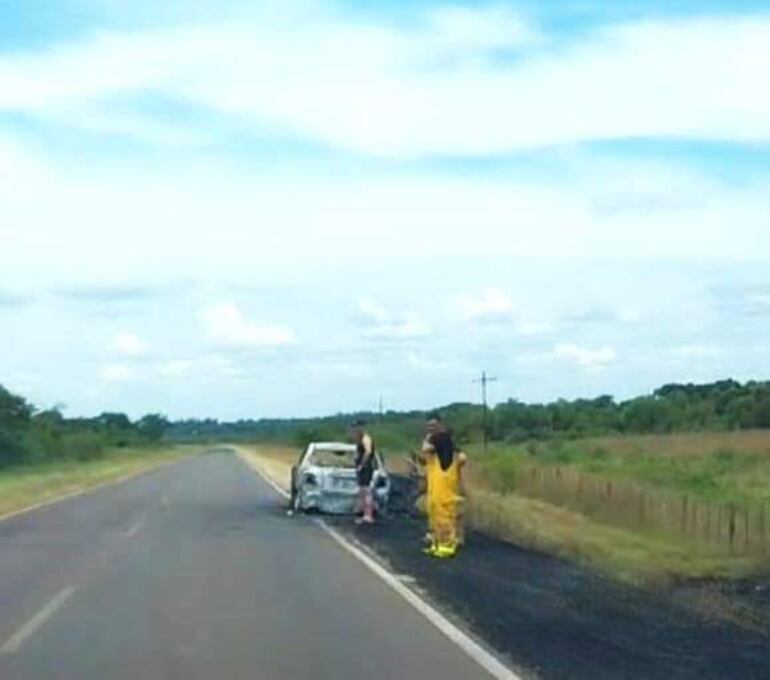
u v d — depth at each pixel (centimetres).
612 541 3288
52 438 10131
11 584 2177
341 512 3919
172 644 1575
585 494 4241
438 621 1764
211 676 1370
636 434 9869
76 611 1861
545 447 8038
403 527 3466
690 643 1645
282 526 3472
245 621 1762
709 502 3444
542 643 1591
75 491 5453
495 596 2045
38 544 2923
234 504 4494
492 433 10738
